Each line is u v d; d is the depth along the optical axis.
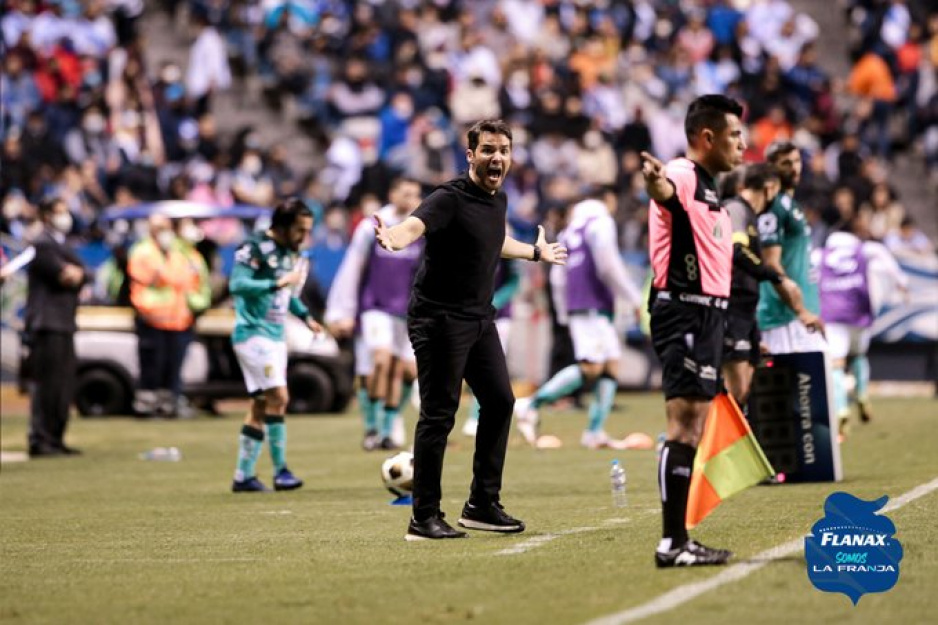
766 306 46.75
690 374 28.58
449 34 109.12
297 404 78.25
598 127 102.25
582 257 57.75
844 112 119.50
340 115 103.94
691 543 28.52
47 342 59.03
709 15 117.19
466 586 27.22
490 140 33.28
